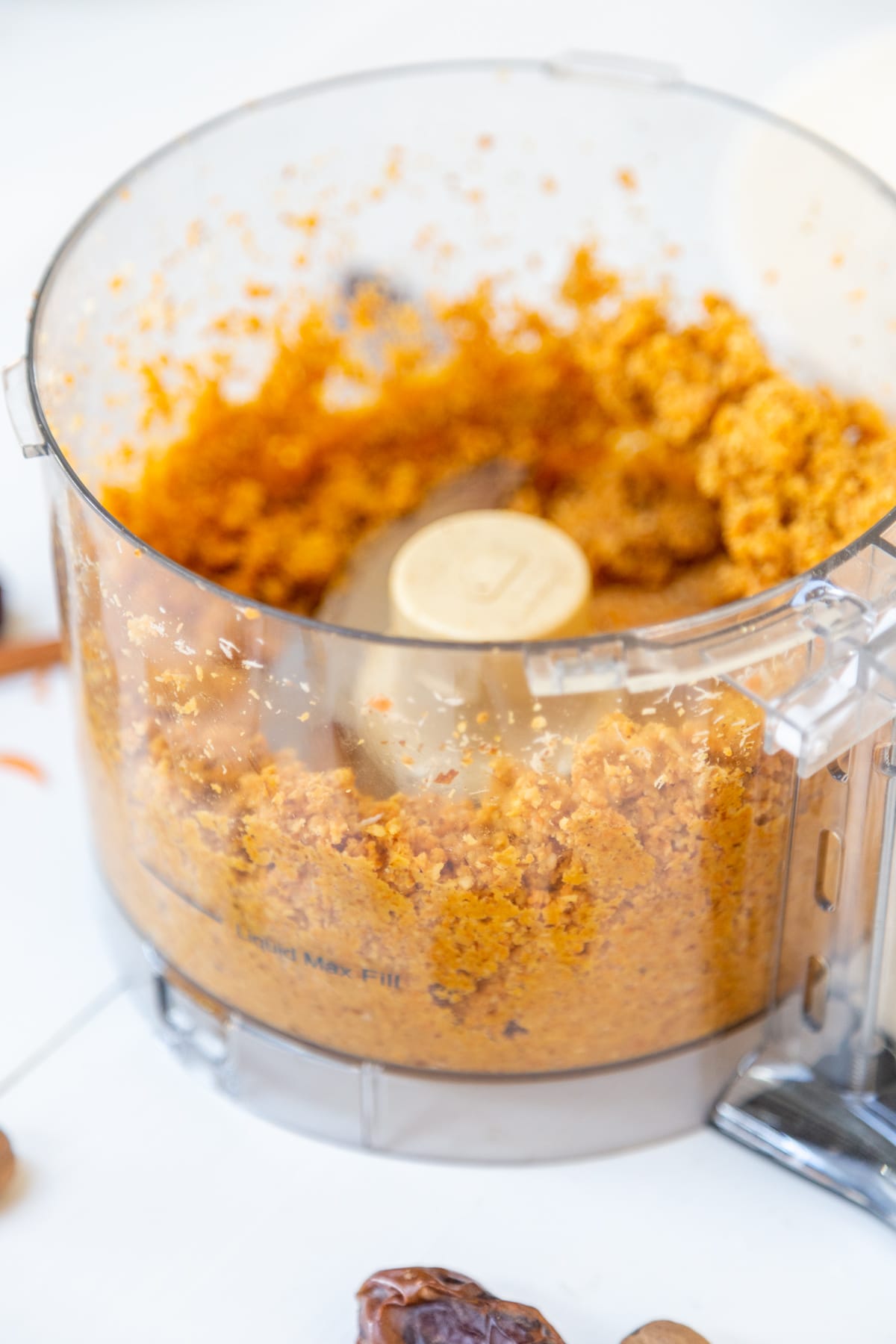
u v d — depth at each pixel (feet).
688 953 1.69
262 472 2.15
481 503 2.18
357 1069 1.76
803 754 1.55
